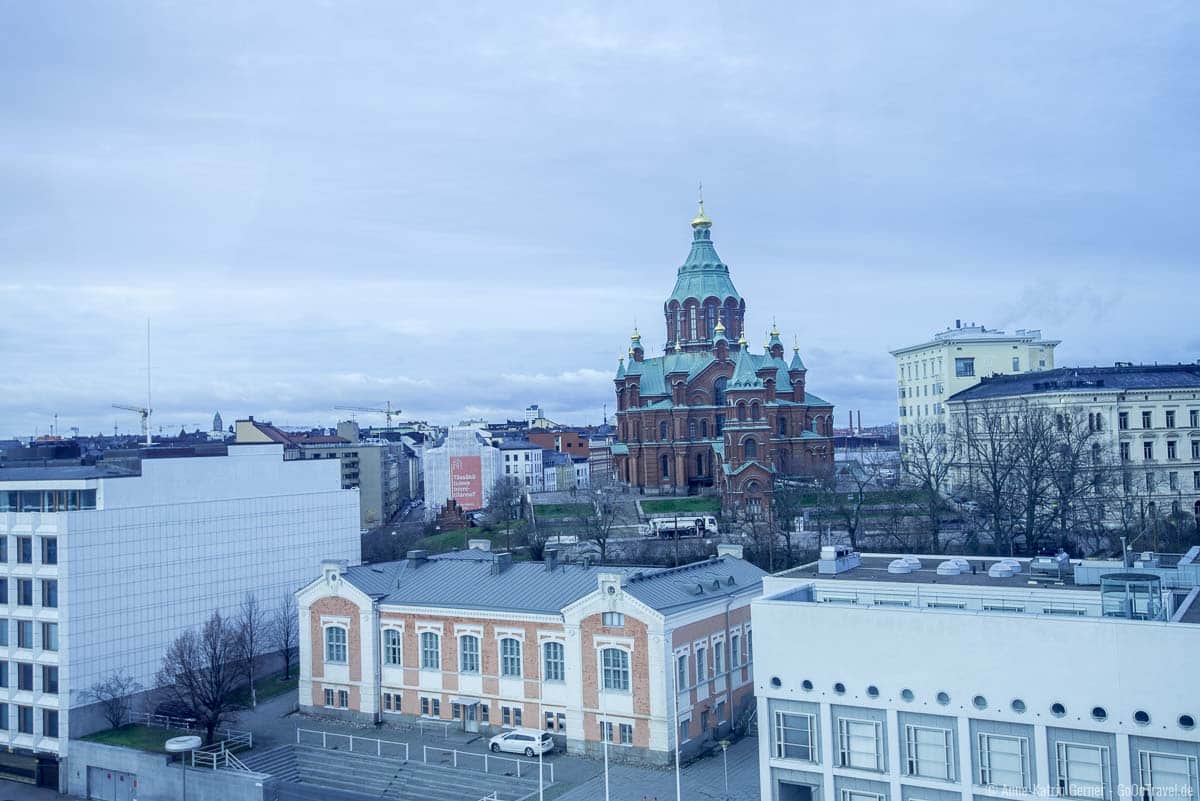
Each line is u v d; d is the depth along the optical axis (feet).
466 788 226.17
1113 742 143.13
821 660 163.94
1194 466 496.64
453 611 266.57
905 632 157.28
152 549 294.25
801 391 647.56
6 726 278.05
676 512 560.61
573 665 247.09
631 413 646.74
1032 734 148.46
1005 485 454.40
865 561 232.32
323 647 284.82
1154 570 181.47
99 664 275.59
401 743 256.52
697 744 245.86
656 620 234.79
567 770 233.76
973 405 573.33
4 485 292.81
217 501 317.42
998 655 150.41
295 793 229.04
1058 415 454.81
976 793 151.43
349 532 368.48
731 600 264.11
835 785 162.20
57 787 264.93
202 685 259.60
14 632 276.82
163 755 246.27
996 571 204.95
